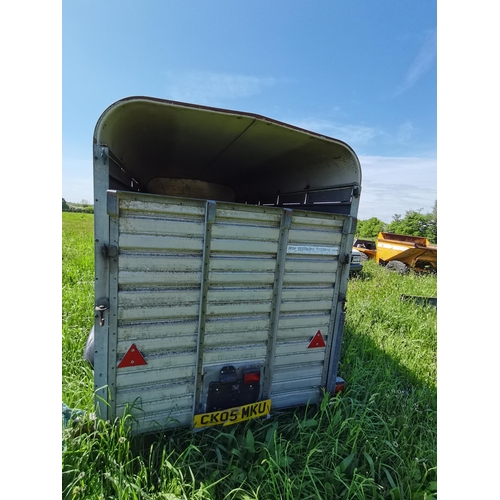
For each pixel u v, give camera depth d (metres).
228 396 2.34
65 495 1.72
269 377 2.47
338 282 2.69
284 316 2.49
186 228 2.04
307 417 2.69
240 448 2.16
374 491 1.90
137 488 1.74
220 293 2.21
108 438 1.94
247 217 2.19
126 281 1.95
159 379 2.14
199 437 2.29
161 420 2.18
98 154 1.84
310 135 2.40
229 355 2.31
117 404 2.06
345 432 2.48
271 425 2.42
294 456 2.19
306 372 2.68
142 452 2.12
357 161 2.55
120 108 1.87
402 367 3.74
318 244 2.53
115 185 2.38
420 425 2.61
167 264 2.03
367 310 5.73
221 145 3.07
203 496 1.76
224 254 2.17
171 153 3.68
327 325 2.70
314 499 1.89
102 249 1.87
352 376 3.22
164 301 2.06
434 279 9.38
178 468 1.88
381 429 2.52
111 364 2.00
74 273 6.34
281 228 2.32
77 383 2.70
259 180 4.45
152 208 1.93
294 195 3.70
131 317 1.99
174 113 2.09
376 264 12.70
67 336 3.41
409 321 5.33
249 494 1.86
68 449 1.90
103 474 1.82
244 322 2.33
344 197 2.73
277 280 2.38
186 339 2.17
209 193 5.44
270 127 2.32
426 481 2.09
